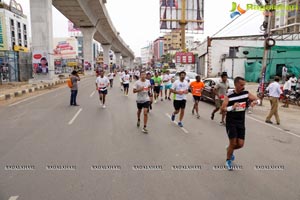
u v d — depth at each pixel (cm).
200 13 4222
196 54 4297
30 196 398
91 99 1572
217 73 3231
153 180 455
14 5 6197
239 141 500
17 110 1171
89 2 3625
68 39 7006
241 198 397
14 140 695
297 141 725
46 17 2564
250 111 1223
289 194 411
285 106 1430
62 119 972
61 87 2480
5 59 2830
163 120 974
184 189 423
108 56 7269
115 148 630
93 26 4778
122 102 1443
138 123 853
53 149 620
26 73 3084
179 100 867
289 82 1494
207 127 868
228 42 3241
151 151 611
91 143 670
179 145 661
